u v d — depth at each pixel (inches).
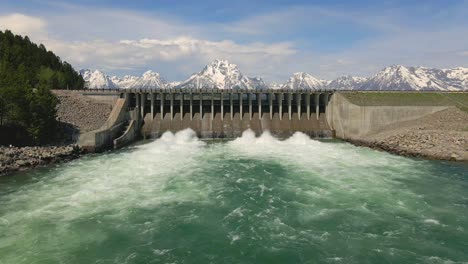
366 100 3376.0
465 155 2383.1
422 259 1104.2
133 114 3398.1
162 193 1707.7
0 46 4468.5
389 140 2844.5
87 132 2667.3
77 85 5167.3
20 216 1408.7
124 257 1115.9
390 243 1205.7
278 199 1632.6
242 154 2652.6
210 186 1827.0
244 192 1732.3
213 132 3452.3
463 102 3393.2
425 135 2778.1
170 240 1230.3
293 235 1267.2
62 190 1732.3
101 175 2007.9
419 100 3427.7
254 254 1139.3
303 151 2780.5
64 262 1080.2
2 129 2486.5
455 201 1598.2
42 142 2561.5
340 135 3410.4
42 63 4938.5
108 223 1358.3
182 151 2765.7
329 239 1236.5
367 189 1772.9
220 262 1093.1
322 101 3863.2
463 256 1119.6
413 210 1492.4
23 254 1120.2
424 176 2009.1
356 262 1088.2
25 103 2459.4
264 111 3777.1
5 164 2050.9
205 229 1316.4
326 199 1630.2
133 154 2620.6
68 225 1333.7
